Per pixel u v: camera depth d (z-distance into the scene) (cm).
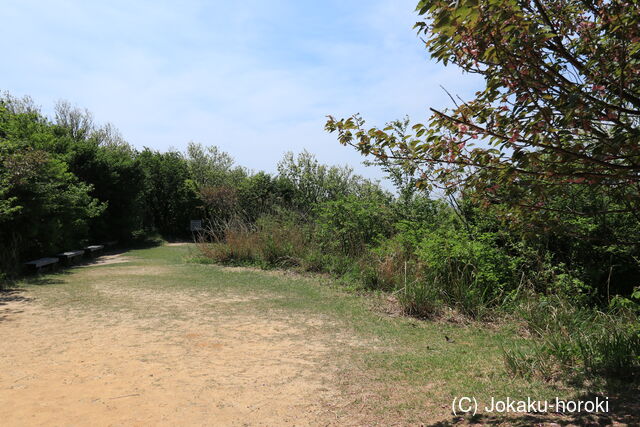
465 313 664
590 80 289
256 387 387
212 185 2834
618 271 710
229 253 1311
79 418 323
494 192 350
